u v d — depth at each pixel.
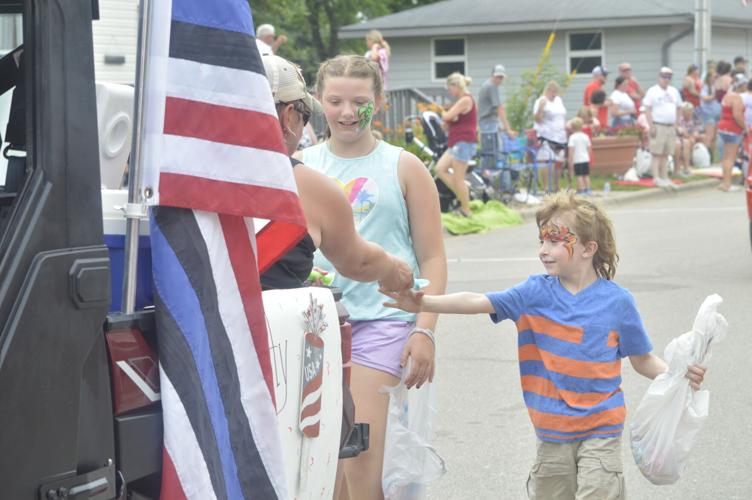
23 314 2.77
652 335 11.34
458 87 20.52
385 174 5.65
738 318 12.07
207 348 3.21
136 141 3.18
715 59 43.06
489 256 17.34
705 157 32.84
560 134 25.62
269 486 3.33
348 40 45.59
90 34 2.98
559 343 5.27
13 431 2.75
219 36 3.28
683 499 6.95
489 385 9.60
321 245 4.44
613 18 39.25
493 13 40.72
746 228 20.30
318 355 3.98
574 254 5.27
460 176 20.69
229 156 3.28
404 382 5.55
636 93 32.50
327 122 5.71
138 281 3.34
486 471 7.48
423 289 5.61
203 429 3.13
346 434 4.34
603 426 5.23
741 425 8.30
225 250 3.32
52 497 2.85
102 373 3.03
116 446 3.06
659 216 22.84
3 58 3.64
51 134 2.88
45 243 2.84
